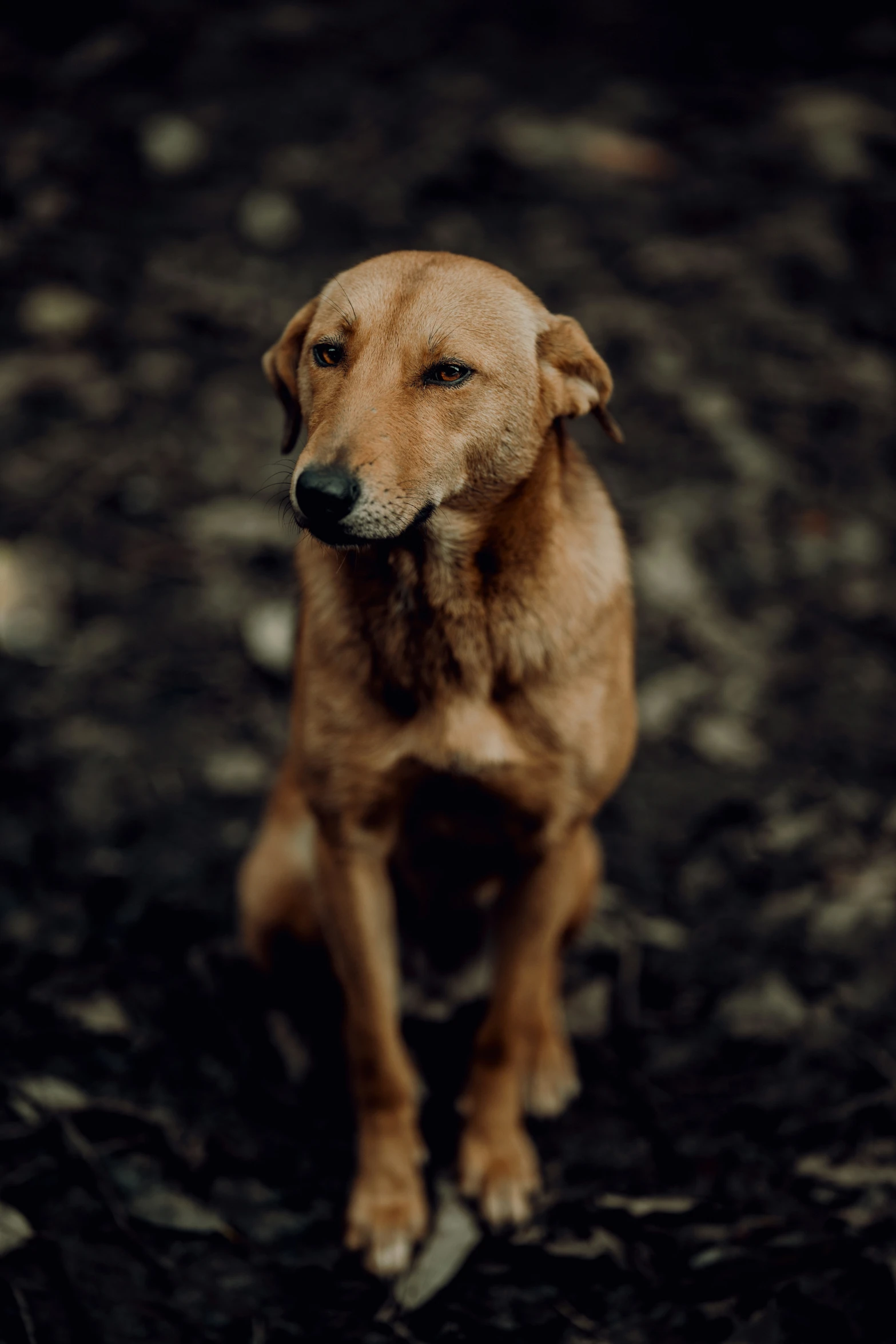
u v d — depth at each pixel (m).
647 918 3.16
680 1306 2.27
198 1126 2.60
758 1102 2.71
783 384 4.63
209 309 4.80
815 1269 2.31
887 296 5.00
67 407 4.39
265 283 4.93
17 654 3.66
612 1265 2.35
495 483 2.12
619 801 3.43
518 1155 2.55
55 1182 2.42
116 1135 2.55
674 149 5.73
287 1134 2.63
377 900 2.45
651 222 5.31
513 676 2.24
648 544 4.04
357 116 5.79
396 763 2.28
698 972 3.02
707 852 3.31
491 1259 2.39
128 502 4.12
